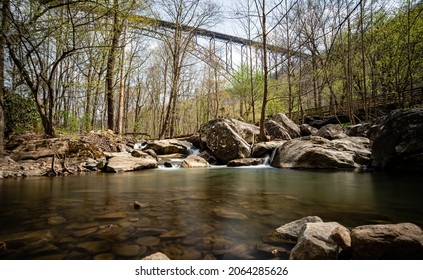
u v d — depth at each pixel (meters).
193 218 3.00
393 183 5.38
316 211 3.32
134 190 4.83
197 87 33.66
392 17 13.80
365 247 1.75
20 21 7.06
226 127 10.80
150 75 30.61
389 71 14.62
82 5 7.18
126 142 12.99
